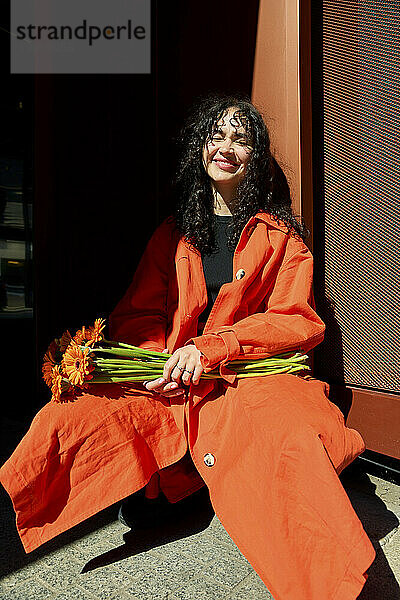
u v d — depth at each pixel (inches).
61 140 135.0
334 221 95.4
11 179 137.5
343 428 63.1
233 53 104.7
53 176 135.6
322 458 56.5
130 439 68.2
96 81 129.9
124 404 69.5
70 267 134.8
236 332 68.8
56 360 72.2
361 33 89.9
